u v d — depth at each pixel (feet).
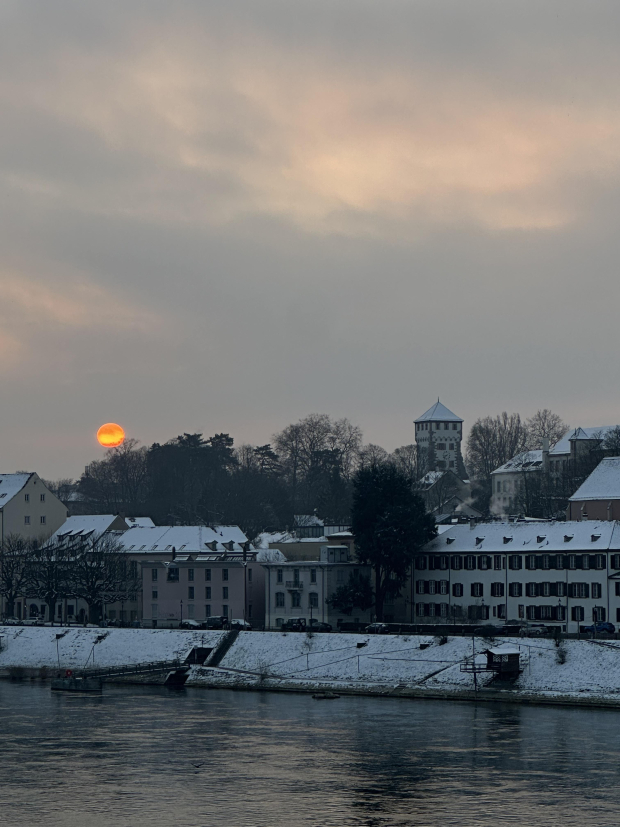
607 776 434.71
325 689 616.39
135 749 485.97
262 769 451.94
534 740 488.85
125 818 395.96
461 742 487.61
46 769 455.63
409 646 629.10
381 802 409.08
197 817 396.16
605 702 555.28
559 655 588.50
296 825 387.55
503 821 388.37
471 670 589.32
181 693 625.41
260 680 638.12
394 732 509.76
